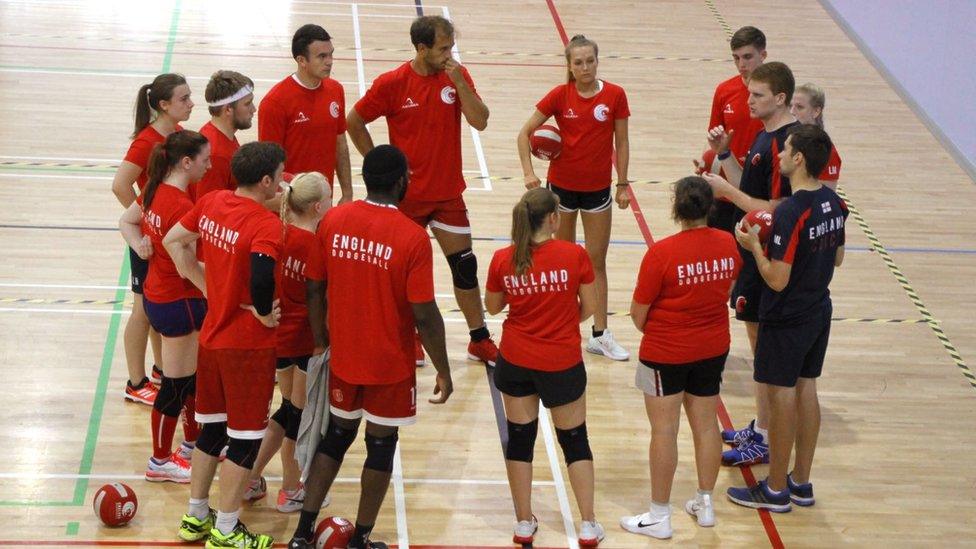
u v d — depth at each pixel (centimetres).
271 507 814
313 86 933
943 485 888
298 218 766
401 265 699
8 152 1348
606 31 1934
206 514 765
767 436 908
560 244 749
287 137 936
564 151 1016
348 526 749
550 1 2067
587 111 1003
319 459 742
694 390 798
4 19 1773
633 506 842
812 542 811
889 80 1798
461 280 1000
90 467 841
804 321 798
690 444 926
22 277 1094
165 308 796
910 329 1128
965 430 966
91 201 1259
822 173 863
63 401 918
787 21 2050
